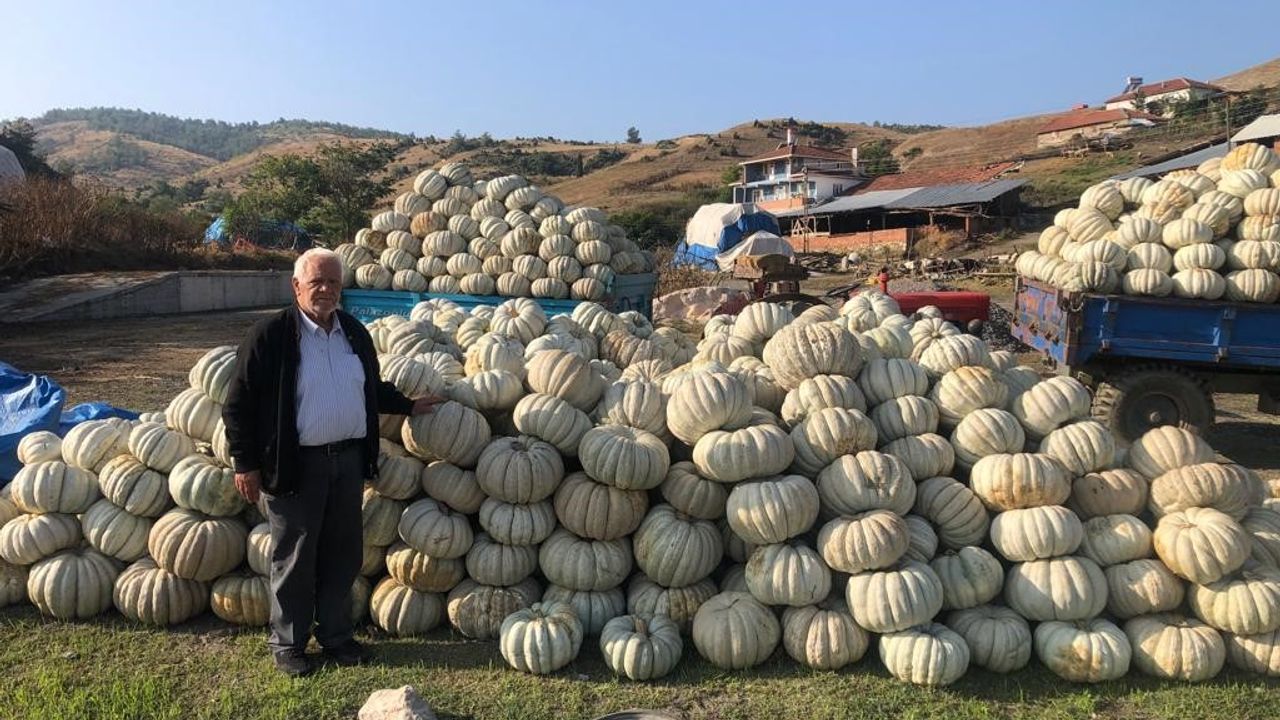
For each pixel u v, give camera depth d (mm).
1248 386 9547
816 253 46500
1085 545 4891
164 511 5234
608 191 87812
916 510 5145
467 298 13133
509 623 4672
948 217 50188
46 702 4137
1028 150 82250
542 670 4547
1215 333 9000
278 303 29062
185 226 33469
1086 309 9164
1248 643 4562
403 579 5035
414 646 4895
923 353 6039
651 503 5328
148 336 18266
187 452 5332
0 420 6410
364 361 4680
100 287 23141
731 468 4836
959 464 5332
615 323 8336
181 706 4211
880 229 53875
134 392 11734
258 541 5016
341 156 56750
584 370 5477
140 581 5023
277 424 4367
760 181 72312
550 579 5062
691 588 4977
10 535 5105
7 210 23844
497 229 13570
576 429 5270
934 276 33562
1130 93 97000
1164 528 4777
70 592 5012
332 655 4707
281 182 54406
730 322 7785
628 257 14297
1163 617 4711
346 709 4219
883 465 4867
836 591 4852
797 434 5121
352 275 13750
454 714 4176
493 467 4996
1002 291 28953
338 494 4574
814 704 4289
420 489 5215
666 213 70938
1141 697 4367
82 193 28297
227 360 5426
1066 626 4613
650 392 5402
